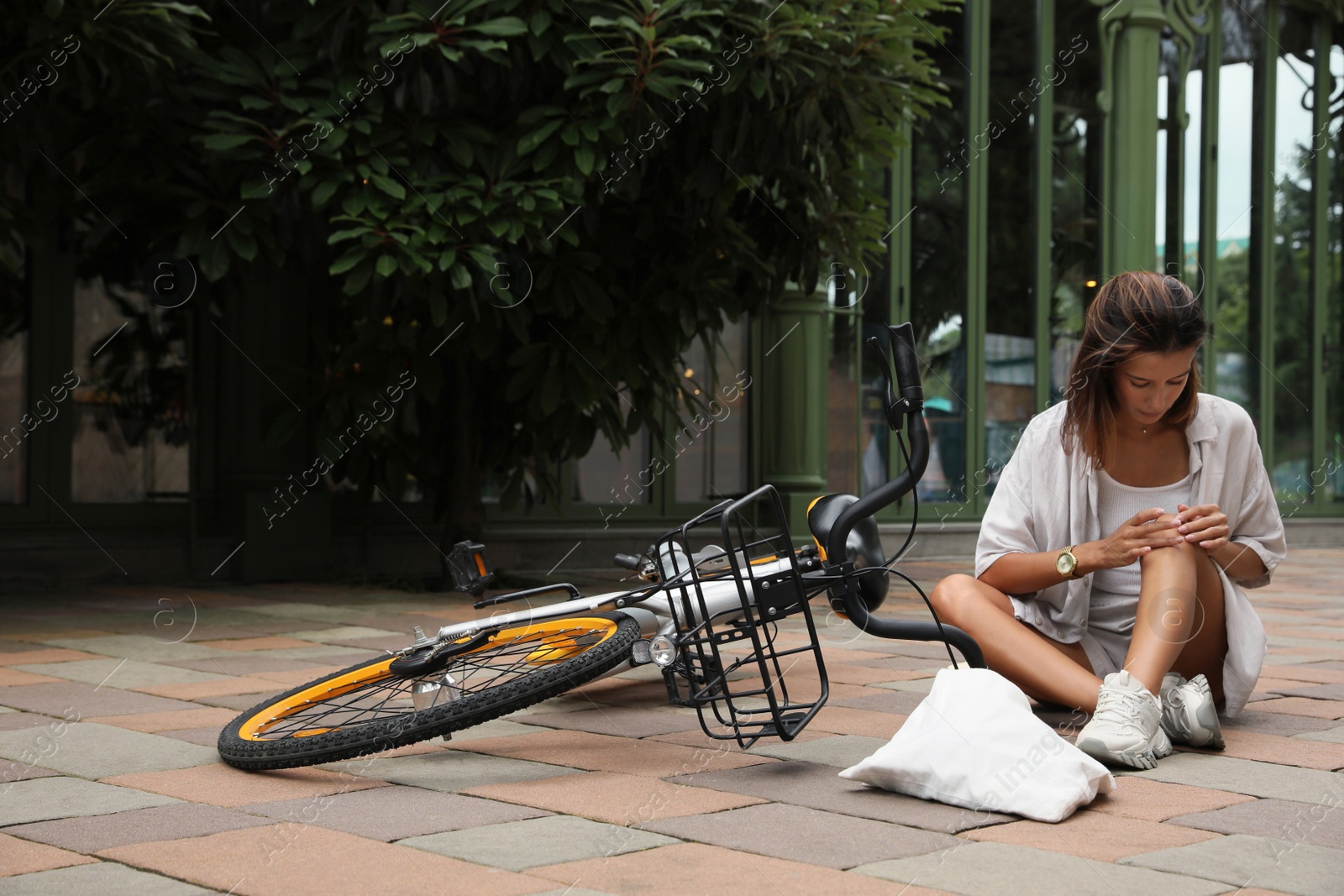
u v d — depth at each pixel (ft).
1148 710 8.29
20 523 21.67
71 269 22.39
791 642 15.14
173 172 18.57
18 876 5.84
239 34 18.95
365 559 24.39
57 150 18.08
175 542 22.79
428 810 7.11
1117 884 5.72
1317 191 43.11
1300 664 13.84
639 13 17.03
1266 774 8.05
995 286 33.65
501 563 26.00
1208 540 8.79
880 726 9.77
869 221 21.24
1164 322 8.62
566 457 20.59
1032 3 34.30
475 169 17.88
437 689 8.95
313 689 9.19
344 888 5.64
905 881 5.76
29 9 16.08
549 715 10.39
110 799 7.42
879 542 9.73
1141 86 35.68
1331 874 5.90
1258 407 41.60
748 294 20.48
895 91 19.34
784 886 5.68
